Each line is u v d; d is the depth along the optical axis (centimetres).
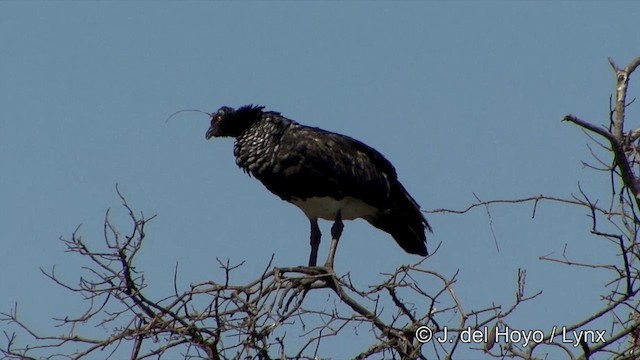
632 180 973
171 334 977
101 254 979
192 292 997
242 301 984
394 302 1038
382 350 1027
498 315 982
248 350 979
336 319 1005
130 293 991
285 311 1025
